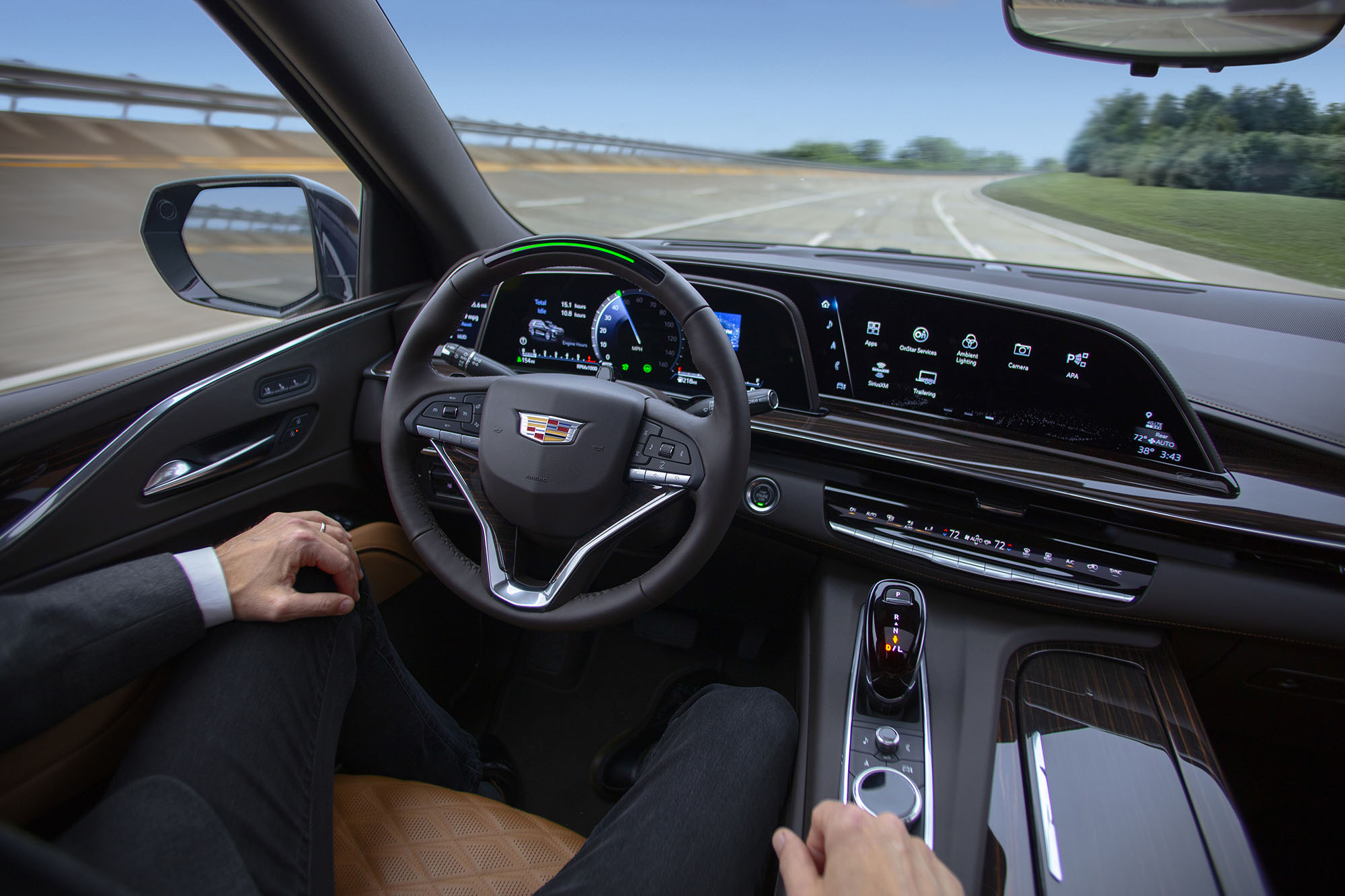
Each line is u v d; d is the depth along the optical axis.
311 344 1.61
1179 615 1.27
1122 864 0.98
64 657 0.80
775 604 1.75
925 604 1.25
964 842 1.03
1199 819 1.02
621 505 1.08
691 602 1.84
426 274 2.02
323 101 1.56
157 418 1.32
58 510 1.18
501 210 2.04
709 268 1.66
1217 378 1.47
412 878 0.96
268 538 0.98
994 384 1.51
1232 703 1.46
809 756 1.19
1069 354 1.42
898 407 1.62
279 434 1.56
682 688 1.91
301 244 1.78
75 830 0.76
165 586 0.90
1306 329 1.51
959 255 1.86
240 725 0.87
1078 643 1.32
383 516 1.96
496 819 1.05
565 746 1.79
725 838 0.91
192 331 1.60
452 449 1.15
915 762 1.13
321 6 1.39
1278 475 1.38
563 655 1.97
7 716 0.76
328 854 0.91
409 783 1.10
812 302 1.59
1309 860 1.52
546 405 1.06
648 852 0.88
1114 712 1.18
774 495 1.49
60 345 1.49
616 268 1.01
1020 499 1.34
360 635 1.11
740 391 1.00
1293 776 1.59
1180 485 1.34
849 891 0.55
